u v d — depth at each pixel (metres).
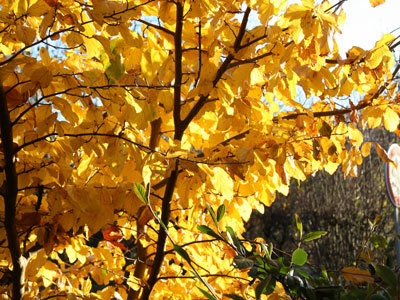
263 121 1.61
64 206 1.37
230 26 1.56
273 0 1.39
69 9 1.26
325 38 1.36
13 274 1.34
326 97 1.84
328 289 1.04
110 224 1.64
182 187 1.54
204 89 1.46
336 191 8.20
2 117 1.21
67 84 1.33
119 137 1.31
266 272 1.08
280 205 8.84
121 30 1.26
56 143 1.38
